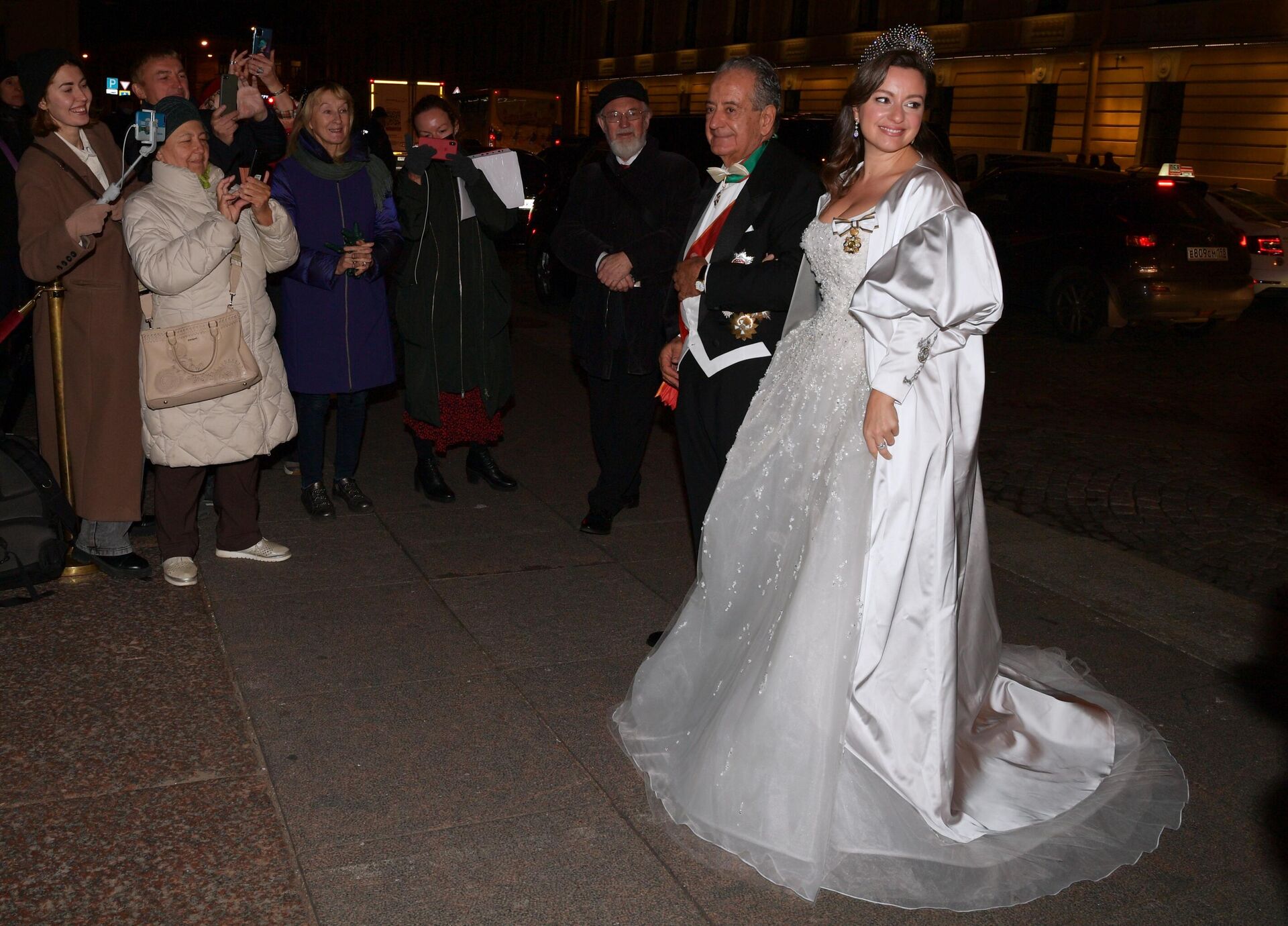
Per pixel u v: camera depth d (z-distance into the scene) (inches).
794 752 109.2
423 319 203.2
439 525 199.8
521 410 283.4
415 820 112.9
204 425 159.6
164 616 156.9
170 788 116.1
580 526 201.3
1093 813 115.7
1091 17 940.0
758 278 134.2
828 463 115.5
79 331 160.6
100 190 159.3
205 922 97.3
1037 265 438.9
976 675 122.0
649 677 132.1
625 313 183.8
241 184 160.1
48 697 133.1
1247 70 844.0
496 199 204.2
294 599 165.2
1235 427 307.7
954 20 1061.8
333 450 244.4
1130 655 158.2
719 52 1299.2
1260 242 489.1
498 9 1722.4
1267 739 135.9
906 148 113.6
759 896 104.3
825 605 110.0
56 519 158.9
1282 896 106.3
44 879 101.5
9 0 510.9
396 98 786.2
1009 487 251.4
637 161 181.6
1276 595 192.2
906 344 106.0
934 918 102.3
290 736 127.2
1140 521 231.0
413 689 139.5
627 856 109.0
